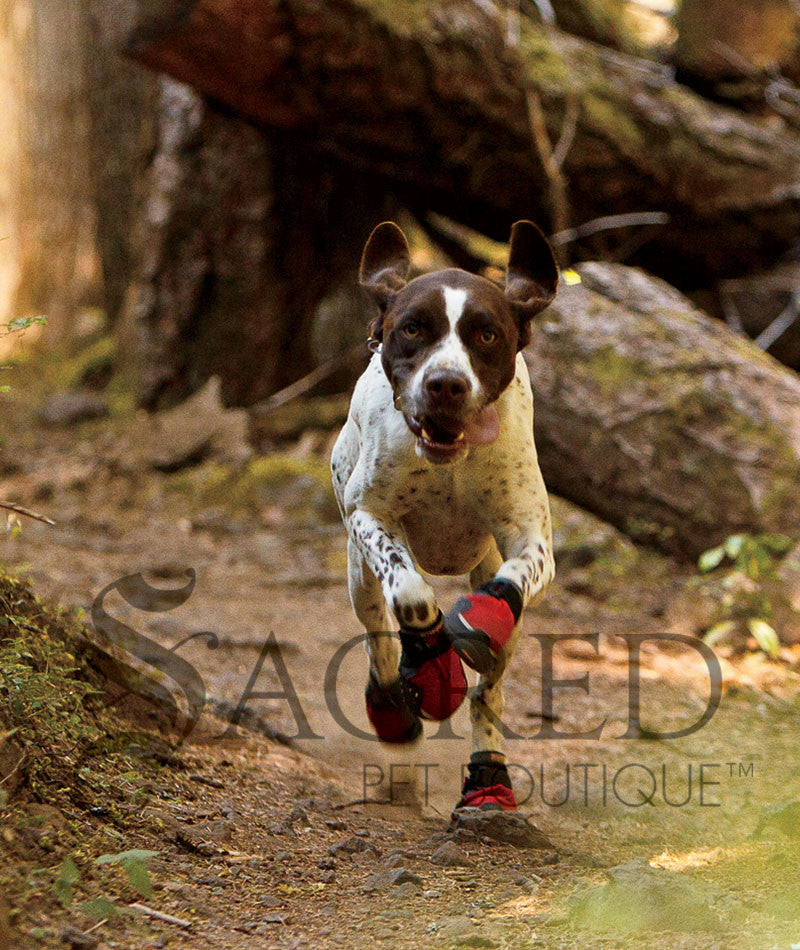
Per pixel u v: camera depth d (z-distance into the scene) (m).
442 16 11.00
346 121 11.12
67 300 20.31
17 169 20.22
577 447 10.53
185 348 14.02
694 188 12.84
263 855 4.46
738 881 4.31
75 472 13.00
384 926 3.84
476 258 14.38
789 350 13.56
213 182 13.27
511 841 4.88
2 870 3.60
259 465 12.70
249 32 10.07
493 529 4.97
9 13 20.12
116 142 15.32
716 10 14.23
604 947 3.60
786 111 14.23
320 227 13.49
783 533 9.71
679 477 10.15
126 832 4.27
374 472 4.88
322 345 15.10
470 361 4.44
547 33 12.73
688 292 14.09
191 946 3.55
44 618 5.43
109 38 10.65
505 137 11.74
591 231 12.86
